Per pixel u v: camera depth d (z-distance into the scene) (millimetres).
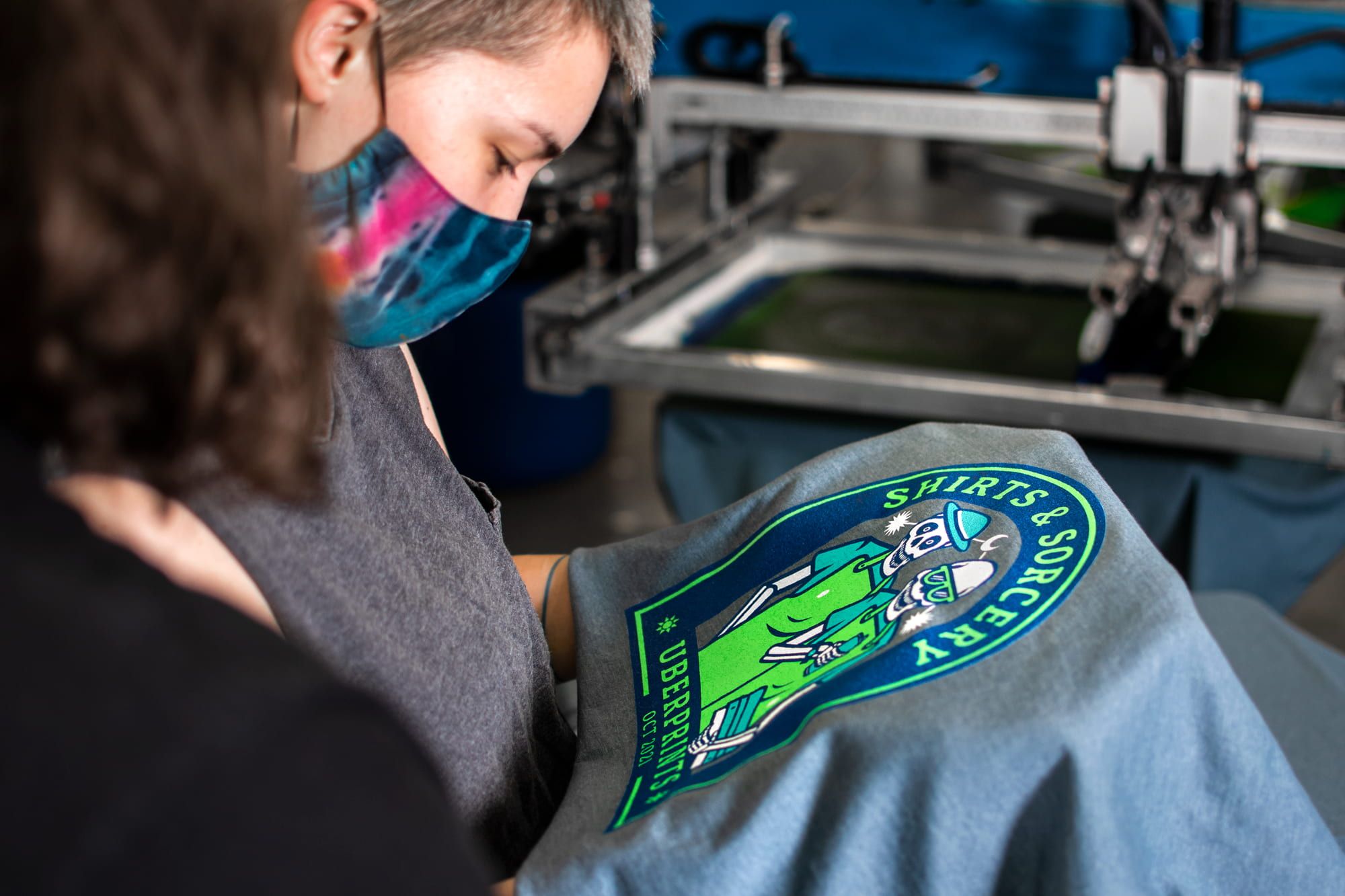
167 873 339
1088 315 2068
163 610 395
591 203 2029
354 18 568
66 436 411
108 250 377
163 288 390
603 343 1897
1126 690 572
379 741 393
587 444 3029
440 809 402
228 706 366
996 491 769
